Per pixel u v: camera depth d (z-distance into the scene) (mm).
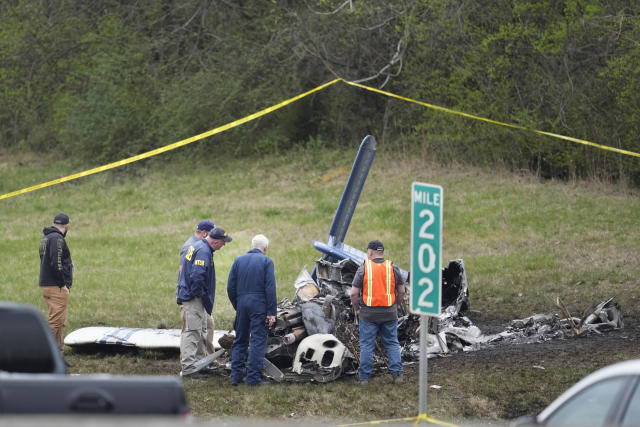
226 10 129250
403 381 32594
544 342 39875
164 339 38688
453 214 80750
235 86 118188
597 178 89062
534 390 30891
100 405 13562
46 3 133750
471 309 50531
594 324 42188
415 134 107500
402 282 33531
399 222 80000
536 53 90938
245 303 32188
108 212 95625
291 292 55719
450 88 96688
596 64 88938
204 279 33719
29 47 130875
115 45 127938
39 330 18406
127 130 121438
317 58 114875
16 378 13594
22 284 60438
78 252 74688
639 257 60375
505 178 94875
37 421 12305
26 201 103938
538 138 91688
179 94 119250
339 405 29484
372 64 112562
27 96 132500
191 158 117625
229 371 34844
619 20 81688
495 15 95812
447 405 29359
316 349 33156
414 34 99250
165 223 87500
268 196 97375
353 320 38031
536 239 69938
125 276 63969
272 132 120188
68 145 123500
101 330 40250
